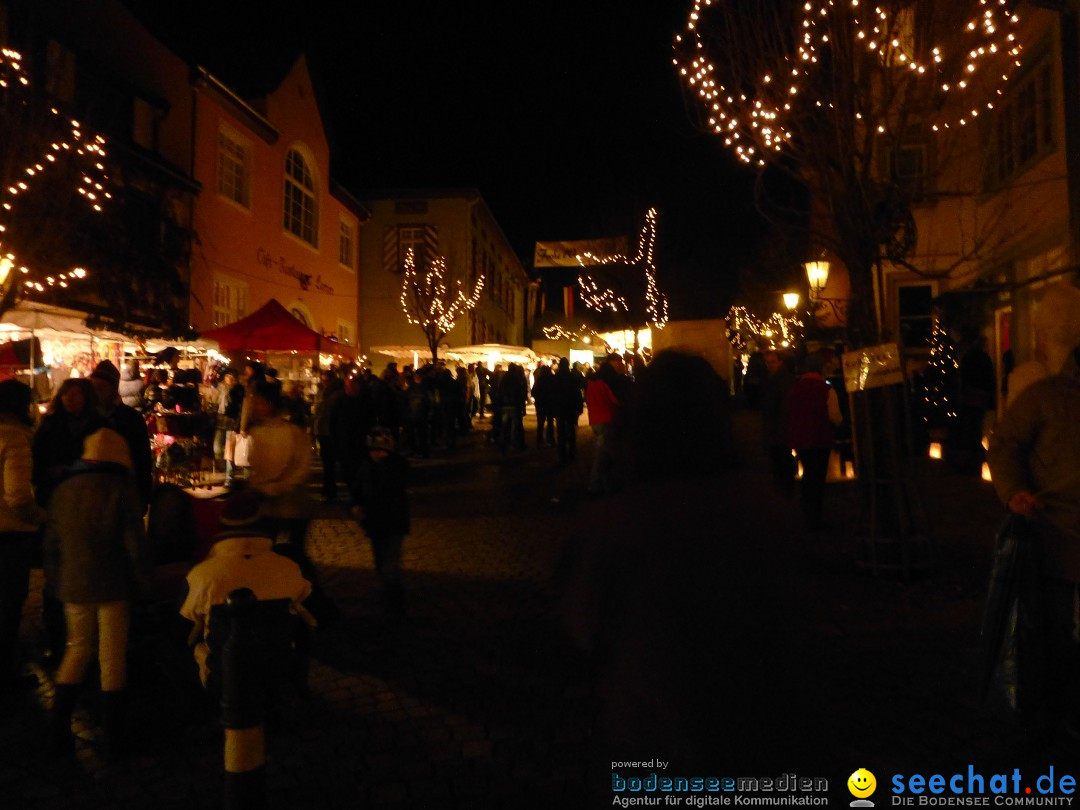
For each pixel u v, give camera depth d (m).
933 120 7.32
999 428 4.06
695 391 2.32
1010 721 3.97
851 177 7.05
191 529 5.69
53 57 13.70
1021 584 3.92
